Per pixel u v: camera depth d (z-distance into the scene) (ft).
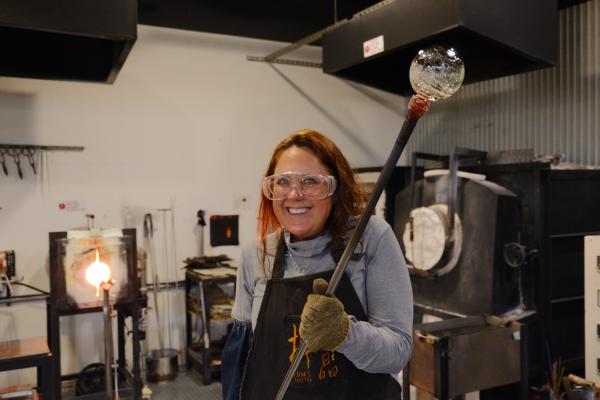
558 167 10.43
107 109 12.90
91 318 12.84
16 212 12.01
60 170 12.44
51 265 9.69
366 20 8.66
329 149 4.12
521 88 13.16
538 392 9.75
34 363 8.55
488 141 14.07
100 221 12.84
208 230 14.10
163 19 13.16
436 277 10.15
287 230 4.29
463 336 7.27
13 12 6.62
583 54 11.76
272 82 14.96
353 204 4.17
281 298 4.15
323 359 3.94
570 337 10.39
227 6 12.66
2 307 11.85
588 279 8.08
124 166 13.10
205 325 12.23
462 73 3.14
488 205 9.59
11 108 11.96
